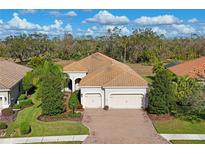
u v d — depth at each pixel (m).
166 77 39.25
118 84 42.88
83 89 43.50
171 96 39.09
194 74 49.50
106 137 31.50
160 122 36.53
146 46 101.12
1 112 41.34
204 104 36.25
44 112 38.53
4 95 42.88
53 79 38.69
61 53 105.69
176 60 90.31
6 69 51.28
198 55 102.25
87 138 31.25
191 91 39.72
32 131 33.56
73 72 54.94
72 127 34.81
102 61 57.25
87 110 42.44
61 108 39.09
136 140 30.55
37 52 103.06
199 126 34.91
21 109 42.91
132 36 106.88
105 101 43.19
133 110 42.19
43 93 38.47
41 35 107.06
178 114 38.62
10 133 32.94
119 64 56.62
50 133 32.91
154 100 39.00
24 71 57.12
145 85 42.69
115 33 108.19
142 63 99.44
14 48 99.56
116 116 39.38
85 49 107.44
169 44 109.12
